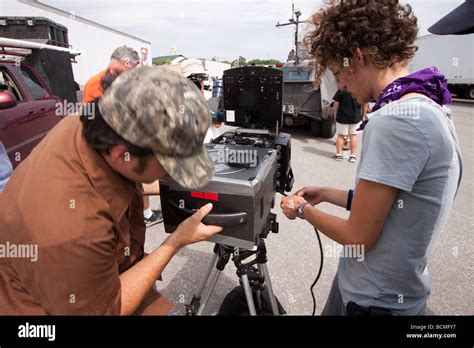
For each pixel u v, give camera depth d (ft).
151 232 10.40
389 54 2.97
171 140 2.48
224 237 3.63
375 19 2.89
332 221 3.44
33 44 15.01
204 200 3.54
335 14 3.10
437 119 2.77
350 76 3.33
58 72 17.42
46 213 2.45
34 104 13.41
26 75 14.11
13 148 11.58
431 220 2.98
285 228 10.60
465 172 15.37
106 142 2.49
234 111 5.83
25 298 3.01
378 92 3.26
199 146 2.74
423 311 3.61
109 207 2.75
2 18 19.01
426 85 2.92
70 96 18.63
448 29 3.55
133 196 3.24
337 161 18.24
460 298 7.20
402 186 2.75
